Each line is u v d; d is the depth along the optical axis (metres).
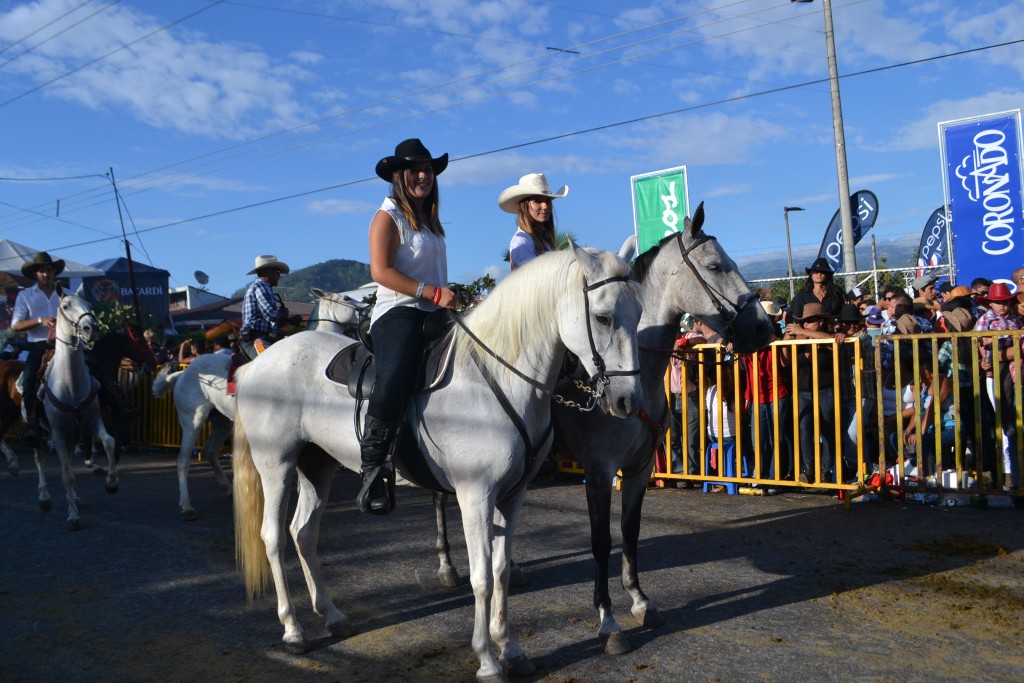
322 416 3.80
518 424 3.31
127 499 7.96
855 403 6.66
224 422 8.00
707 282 4.13
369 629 4.08
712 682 3.34
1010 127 9.16
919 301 8.14
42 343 7.42
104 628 4.20
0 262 17.25
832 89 14.43
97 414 7.69
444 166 3.76
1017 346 5.96
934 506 6.31
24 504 7.78
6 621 4.33
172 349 15.09
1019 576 4.61
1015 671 3.39
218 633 4.09
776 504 6.65
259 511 4.04
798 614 4.12
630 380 3.03
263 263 7.29
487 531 3.29
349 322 7.04
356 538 5.97
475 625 3.33
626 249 3.80
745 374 7.15
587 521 6.25
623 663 3.56
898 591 4.42
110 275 25.59
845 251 14.28
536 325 3.30
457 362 3.43
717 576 4.80
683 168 10.13
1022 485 5.98
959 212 9.50
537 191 4.43
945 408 6.60
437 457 3.37
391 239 3.56
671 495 7.18
